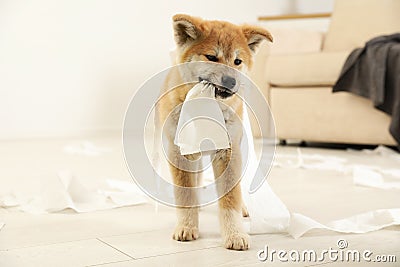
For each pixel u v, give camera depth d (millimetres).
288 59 3299
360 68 3010
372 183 2031
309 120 3273
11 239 1312
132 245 1255
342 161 2701
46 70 3949
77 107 4082
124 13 4211
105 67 4164
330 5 5086
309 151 3164
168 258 1151
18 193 1825
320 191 1924
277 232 1365
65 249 1225
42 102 3951
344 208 1641
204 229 1402
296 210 1609
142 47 4301
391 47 2920
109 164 2666
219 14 4609
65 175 1758
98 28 4117
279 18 4285
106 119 4211
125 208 1660
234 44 1230
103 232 1377
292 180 2168
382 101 2885
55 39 3965
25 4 3844
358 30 3744
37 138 3943
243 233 1246
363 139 3078
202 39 1225
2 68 3801
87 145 3420
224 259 1142
